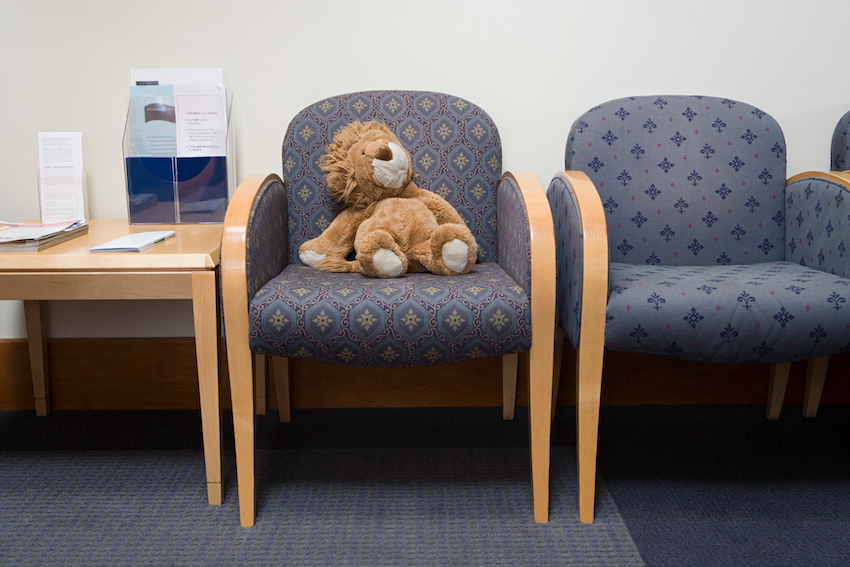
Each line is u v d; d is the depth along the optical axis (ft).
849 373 5.22
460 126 4.52
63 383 5.10
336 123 4.48
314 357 3.17
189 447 4.38
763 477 3.94
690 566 3.01
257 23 4.82
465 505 3.58
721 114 4.60
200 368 3.39
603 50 4.93
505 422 4.87
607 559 3.07
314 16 4.83
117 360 5.09
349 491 3.75
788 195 4.46
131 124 4.50
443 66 4.92
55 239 3.56
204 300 3.30
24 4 4.74
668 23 4.90
